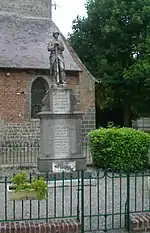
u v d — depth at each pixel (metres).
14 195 6.41
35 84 22.55
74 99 11.77
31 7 25.95
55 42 12.16
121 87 30.48
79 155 11.60
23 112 22.08
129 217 6.61
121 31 29.50
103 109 32.62
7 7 25.33
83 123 23.38
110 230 6.54
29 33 24.56
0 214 7.47
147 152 12.95
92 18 31.97
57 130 11.51
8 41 23.30
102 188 9.98
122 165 12.48
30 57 22.45
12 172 12.92
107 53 30.30
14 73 21.70
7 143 21.28
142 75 27.41
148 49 27.70
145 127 32.69
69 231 6.16
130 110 32.41
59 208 7.98
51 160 11.34
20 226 6.03
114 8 29.70
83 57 32.66
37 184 6.45
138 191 9.64
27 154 18.02
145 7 29.14
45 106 11.60
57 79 11.90
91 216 6.78
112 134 12.74
